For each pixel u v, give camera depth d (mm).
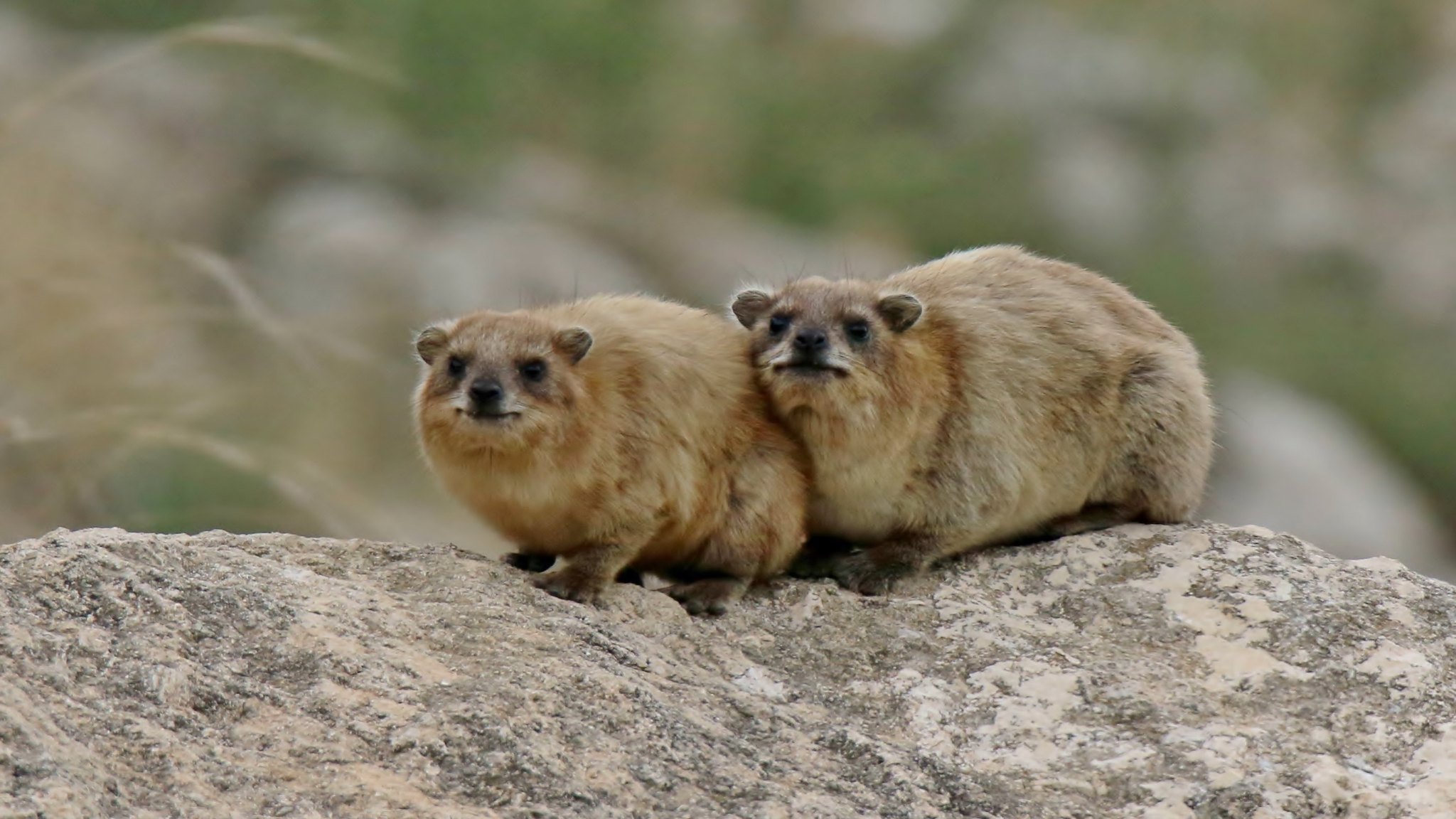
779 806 18734
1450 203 96062
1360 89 104688
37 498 31391
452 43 69438
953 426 26188
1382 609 24078
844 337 25281
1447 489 78812
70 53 63844
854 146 82750
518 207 68125
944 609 24281
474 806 18109
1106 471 27344
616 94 75500
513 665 20391
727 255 71000
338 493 34281
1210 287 84562
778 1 91500
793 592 24734
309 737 18625
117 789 17266
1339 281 89375
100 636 19375
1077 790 20312
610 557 24062
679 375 24484
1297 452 69312
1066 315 27328
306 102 67312
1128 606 24422
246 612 20359
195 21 65812
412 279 58719
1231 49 100500
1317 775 20438
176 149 61656
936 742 21281
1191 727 21469
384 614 21109
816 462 25672
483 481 23984
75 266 33531
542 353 23875
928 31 93875
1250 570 25016
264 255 58000
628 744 19375
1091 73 94625
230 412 36938
